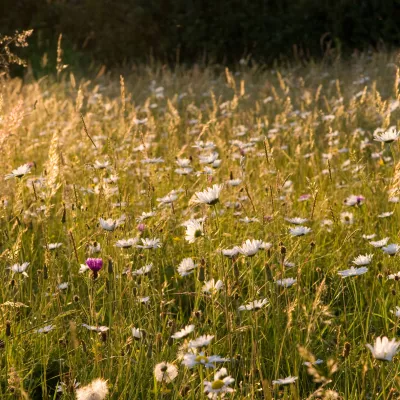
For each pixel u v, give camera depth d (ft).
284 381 12.57
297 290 15.60
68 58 77.10
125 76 71.31
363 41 72.28
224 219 22.81
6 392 13.79
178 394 13.08
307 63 66.69
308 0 74.69
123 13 81.61
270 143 37.19
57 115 41.75
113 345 15.17
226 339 15.72
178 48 77.82
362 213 25.35
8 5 81.15
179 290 20.47
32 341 16.39
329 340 16.51
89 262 14.76
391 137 19.92
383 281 18.33
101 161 28.76
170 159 30.07
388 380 13.89
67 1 84.74
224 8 78.89
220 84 57.82
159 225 20.57
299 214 24.66
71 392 13.41
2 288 16.85
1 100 22.62
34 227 22.33
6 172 23.63
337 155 31.99
